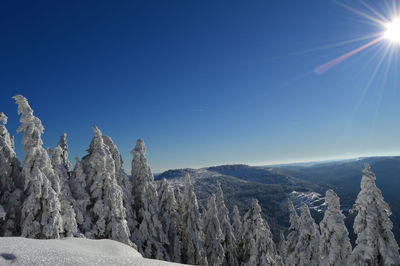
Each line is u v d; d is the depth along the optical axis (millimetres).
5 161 19672
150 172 32594
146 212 28875
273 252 34469
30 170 18172
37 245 7105
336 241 18109
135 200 31438
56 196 18125
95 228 22219
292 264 25969
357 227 16078
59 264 5660
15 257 5730
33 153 18234
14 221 18109
